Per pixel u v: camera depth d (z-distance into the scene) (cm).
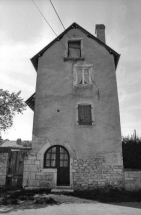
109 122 898
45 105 940
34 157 845
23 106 909
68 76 1004
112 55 1044
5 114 877
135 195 700
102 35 1188
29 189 773
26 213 484
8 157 850
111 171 820
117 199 648
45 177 815
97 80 987
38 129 893
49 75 1008
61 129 891
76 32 1113
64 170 840
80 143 866
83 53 1055
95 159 840
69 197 672
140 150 1073
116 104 929
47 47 1072
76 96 957
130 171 816
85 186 802
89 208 538
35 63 1090
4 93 879
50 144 867
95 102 941
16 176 827
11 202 593
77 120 903
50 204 580
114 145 857
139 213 491
